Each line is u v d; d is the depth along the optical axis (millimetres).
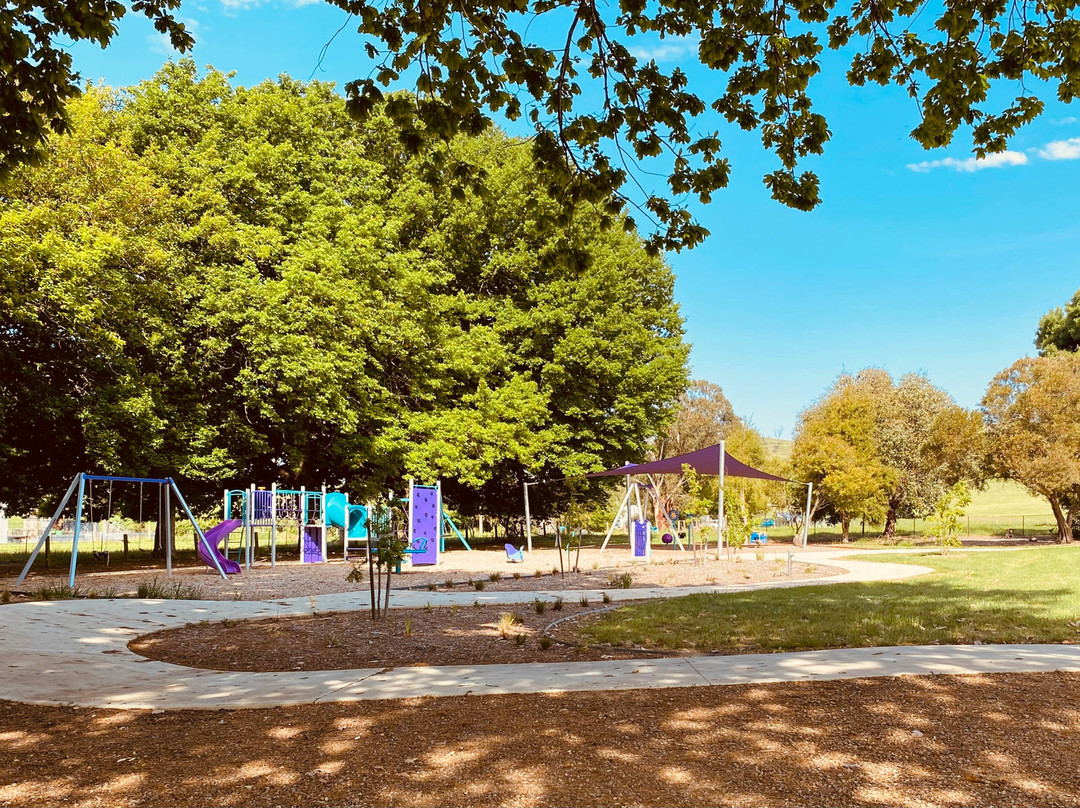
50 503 27078
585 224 29312
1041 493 29312
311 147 25938
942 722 4625
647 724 4652
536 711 5000
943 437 30797
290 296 21562
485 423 26547
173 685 6148
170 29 7055
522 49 6820
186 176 22297
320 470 29141
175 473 22594
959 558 20734
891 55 7387
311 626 9305
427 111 6969
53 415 18297
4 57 6453
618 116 7480
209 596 12766
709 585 14633
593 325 29203
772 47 7340
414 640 8172
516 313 28797
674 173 7801
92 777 3945
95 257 16656
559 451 29562
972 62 7156
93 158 18656
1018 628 8328
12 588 13516
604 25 7027
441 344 26422
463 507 33062
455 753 4180
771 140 7953
